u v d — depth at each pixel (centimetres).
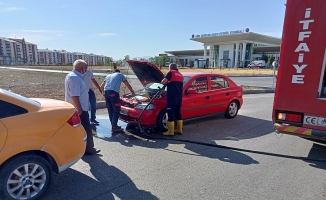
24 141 257
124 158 407
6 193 255
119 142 491
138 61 582
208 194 296
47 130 276
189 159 406
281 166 383
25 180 268
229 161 400
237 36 7350
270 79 2547
